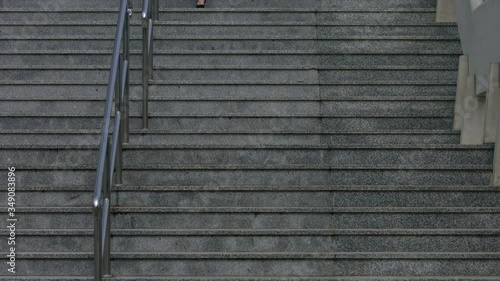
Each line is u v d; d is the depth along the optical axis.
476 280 6.02
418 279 6.05
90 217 6.70
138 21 9.37
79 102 8.20
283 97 8.13
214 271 6.24
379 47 9.01
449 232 6.41
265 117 7.91
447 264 6.20
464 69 7.97
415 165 7.15
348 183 7.14
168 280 6.04
